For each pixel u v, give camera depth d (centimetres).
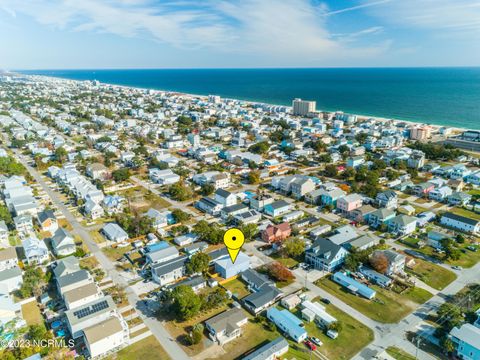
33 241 9500
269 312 7081
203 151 18525
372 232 10631
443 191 13012
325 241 9138
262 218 11544
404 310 7281
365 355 6128
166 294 7281
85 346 6328
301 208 12431
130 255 9400
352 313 7200
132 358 6069
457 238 9888
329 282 8275
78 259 9175
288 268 8856
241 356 6131
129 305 7438
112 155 18400
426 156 18562
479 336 5972
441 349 6234
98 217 11788
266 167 16712
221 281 8300
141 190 14150
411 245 9850
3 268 8700
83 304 7238
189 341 6378
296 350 6256
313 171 16500
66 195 13638
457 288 7988
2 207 11362
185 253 9419
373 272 8381
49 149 19400
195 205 12681
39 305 7525
